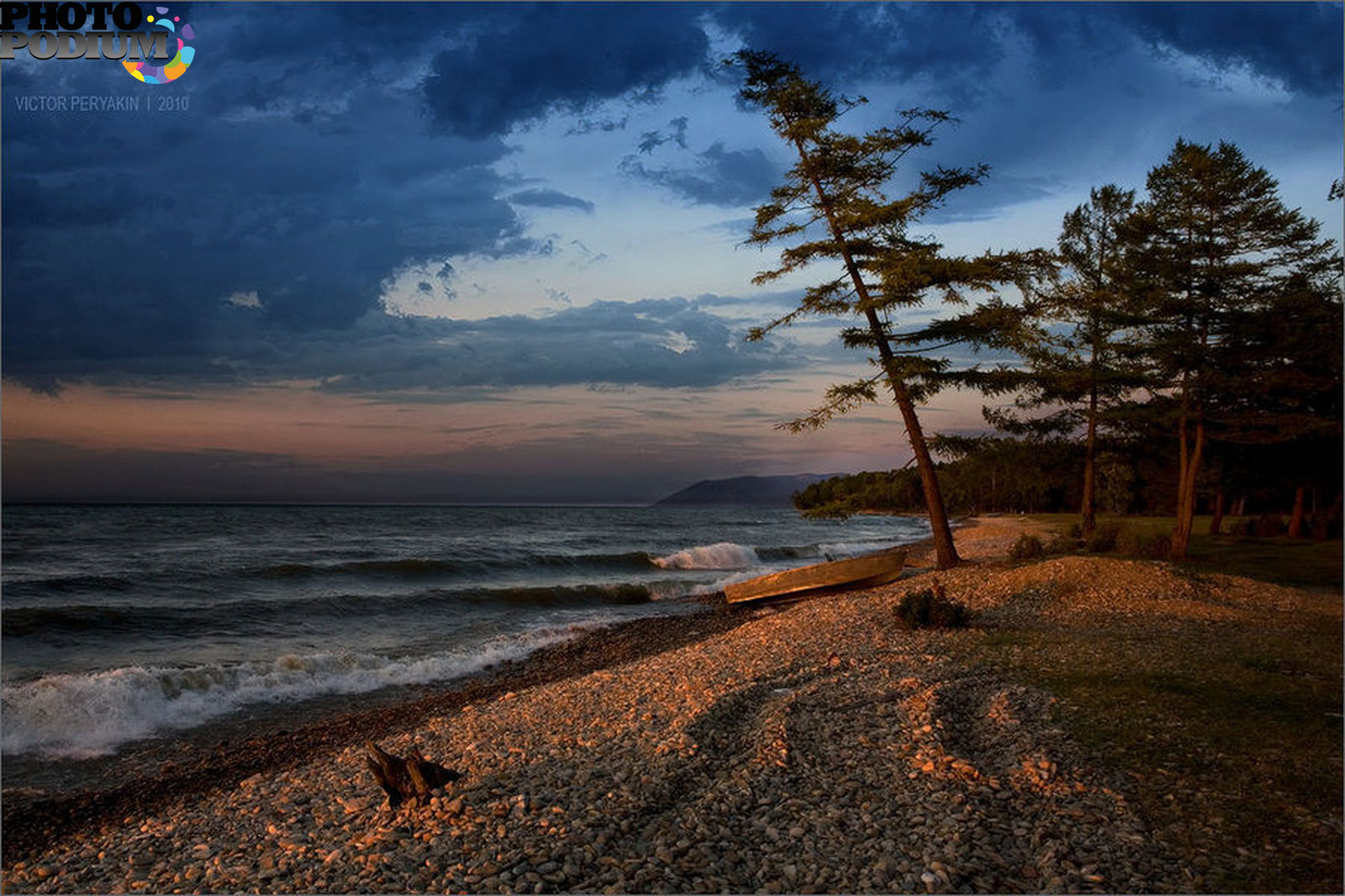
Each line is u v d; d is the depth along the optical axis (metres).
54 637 19.97
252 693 15.38
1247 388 27.72
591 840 6.43
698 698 10.96
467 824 6.85
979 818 6.61
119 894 6.40
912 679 11.28
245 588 29.30
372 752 10.47
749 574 37.69
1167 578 20.16
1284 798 6.83
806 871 5.86
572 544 56.91
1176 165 28.31
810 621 18.58
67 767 11.53
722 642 17.16
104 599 25.80
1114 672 11.61
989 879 5.63
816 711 10.02
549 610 26.80
